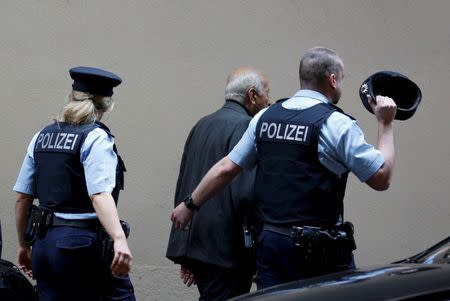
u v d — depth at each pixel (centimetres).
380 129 655
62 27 993
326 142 641
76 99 699
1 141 984
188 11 1008
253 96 800
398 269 531
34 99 989
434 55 1052
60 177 682
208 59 1011
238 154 685
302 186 645
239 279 784
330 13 1032
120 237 662
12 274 704
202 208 778
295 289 520
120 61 998
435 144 1054
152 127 1002
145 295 1002
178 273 1003
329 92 667
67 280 682
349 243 651
